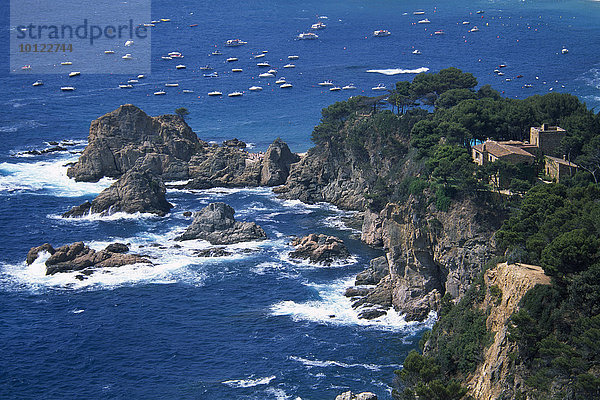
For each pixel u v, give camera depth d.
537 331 137.75
